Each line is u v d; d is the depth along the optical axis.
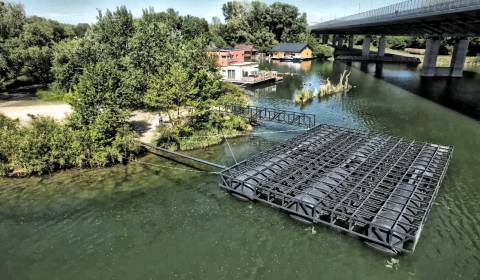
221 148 33.53
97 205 23.66
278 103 52.53
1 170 27.08
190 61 40.66
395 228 18.70
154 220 22.03
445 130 39.25
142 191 25.38
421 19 55.50
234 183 24.16
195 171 28.53
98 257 18.92
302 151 28.84
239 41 138.38
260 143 34.88
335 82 72.12
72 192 25.23
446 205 23.34
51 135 28.59
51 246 19.78
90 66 31.78
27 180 26.97
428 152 28.89
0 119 30.08
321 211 20.89
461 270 17.69
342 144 30.50
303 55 117.56
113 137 30.30
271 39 133.12
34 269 18.09
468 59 107.69
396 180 23.36
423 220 19.16
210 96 37.62
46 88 58.16
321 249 19.28
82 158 28.58
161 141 33.41
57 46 53.09
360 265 18.11
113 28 52.19
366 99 55.44
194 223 21.70
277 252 19.12
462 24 55.88
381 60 118.69
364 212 20.05
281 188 22.66
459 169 28.56
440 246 19.42
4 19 56.25
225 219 22.05
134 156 31.31
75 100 30.06
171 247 19.62
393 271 17.67
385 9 75.75
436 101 53.94
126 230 21.11
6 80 53.47
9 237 20.52
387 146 30.16
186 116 37.00
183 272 17.80
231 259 18.66
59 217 22.34
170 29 60.25
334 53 133.00
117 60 46.56
